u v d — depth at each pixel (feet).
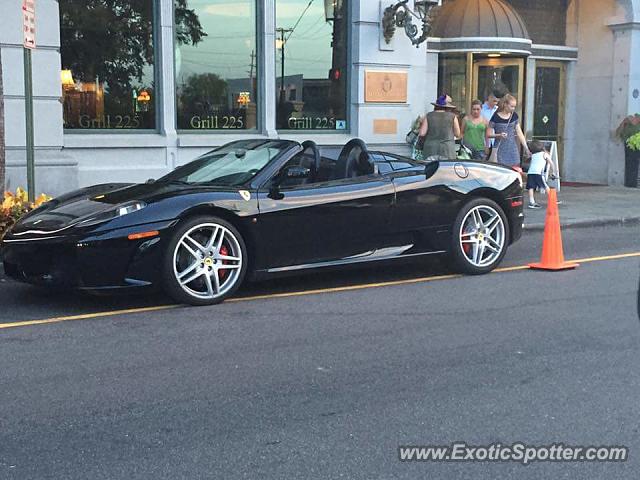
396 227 25.02
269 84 41.19
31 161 28.99
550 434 13.51
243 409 14.57
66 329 19.99
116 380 16.12
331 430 13.62
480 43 48.14
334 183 24.20
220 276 22.62
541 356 17.78
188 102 39.93
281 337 19.27
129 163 38.01
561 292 24.26
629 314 21.53
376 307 22.36
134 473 12.00
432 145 38.45
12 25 33.63
